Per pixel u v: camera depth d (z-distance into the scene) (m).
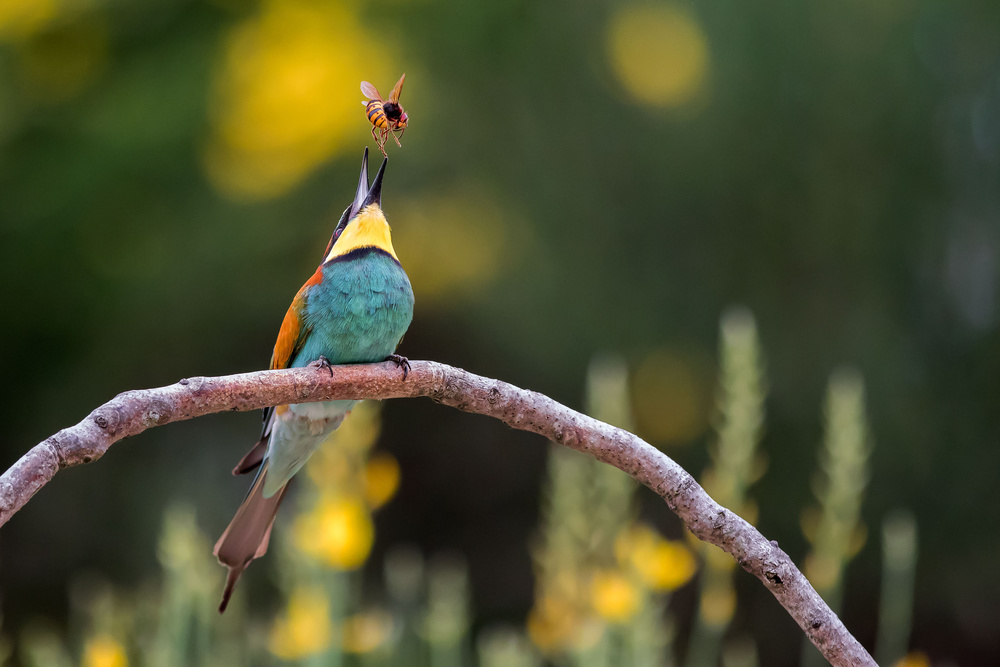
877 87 13.66
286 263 12.37
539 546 9.27
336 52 11.57
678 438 14.05
